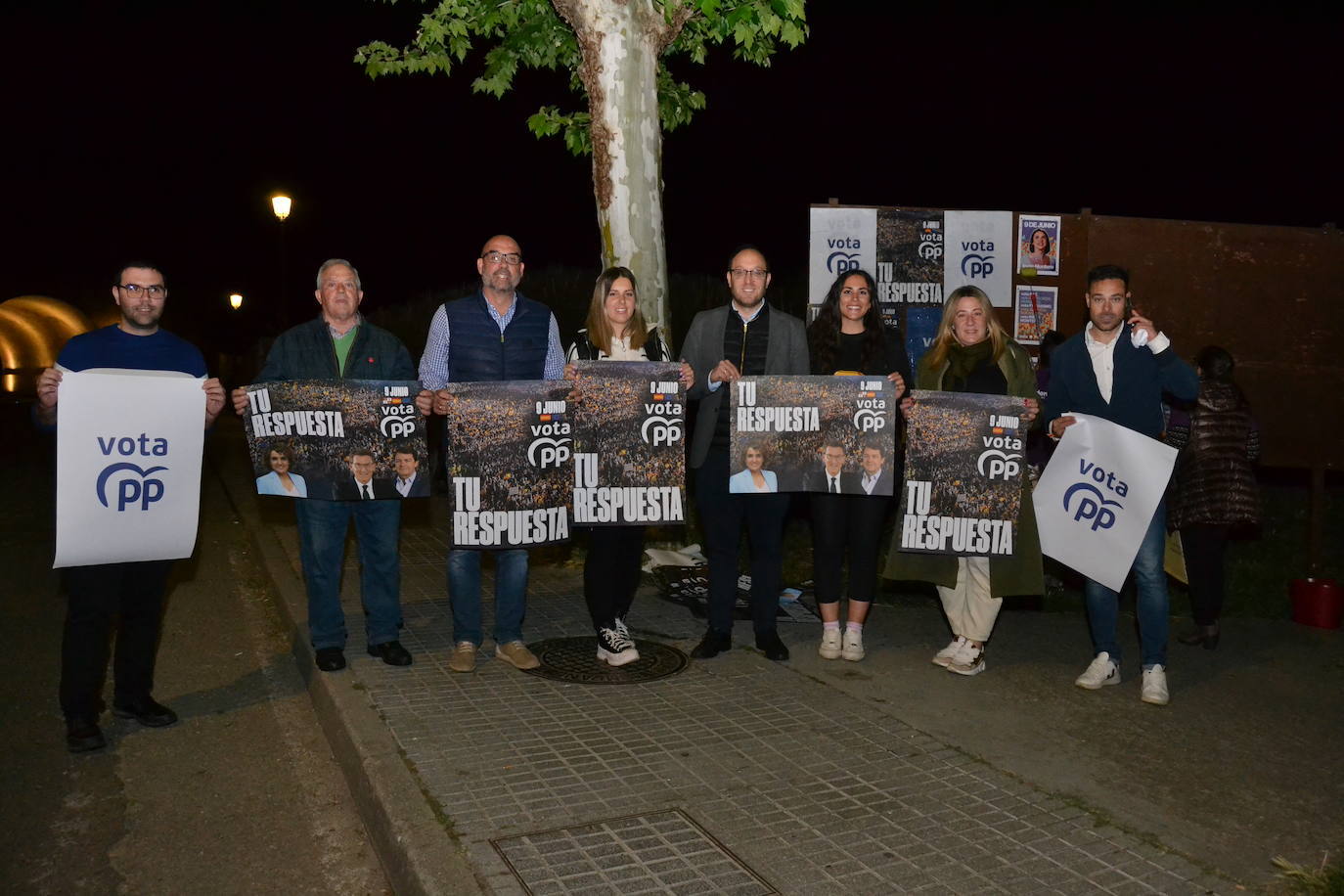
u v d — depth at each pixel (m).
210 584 7.90
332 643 5.29
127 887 3.59
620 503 5.12
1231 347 7.73
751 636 6.02
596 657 5.53
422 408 5.05
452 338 5.14
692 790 3.88
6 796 4.24
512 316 5.22
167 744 4.80
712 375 5.18
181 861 3.77
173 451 4.59
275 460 4.95
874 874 3.29
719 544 5.54
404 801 3.74
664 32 7.22
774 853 3.42
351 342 5.21
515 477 5.00
